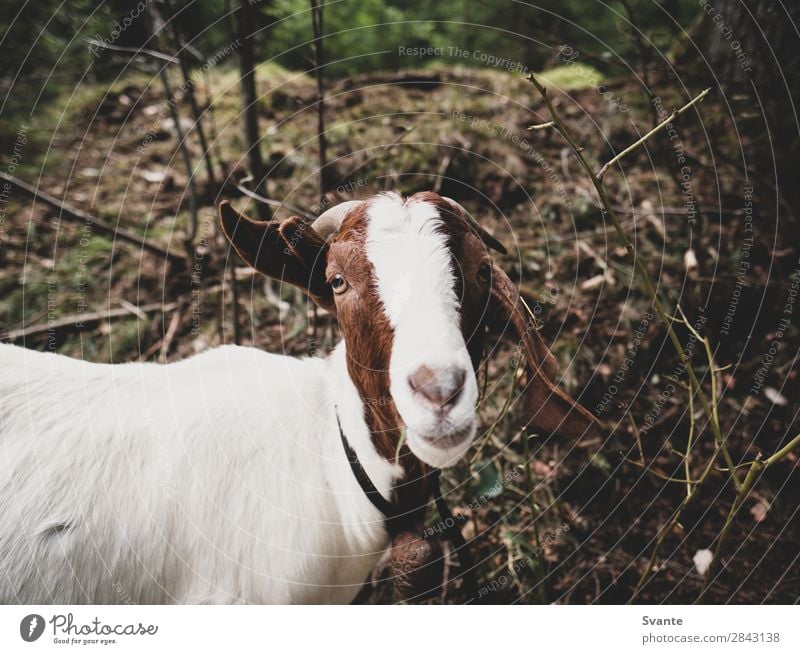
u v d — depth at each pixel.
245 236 1.89
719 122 3.86
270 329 3.68
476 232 1.96
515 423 3.26
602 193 1.86
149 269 3.92
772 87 3.61
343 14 5.07
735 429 3.28
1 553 2.04
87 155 4.47
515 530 3.04
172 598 2.15
